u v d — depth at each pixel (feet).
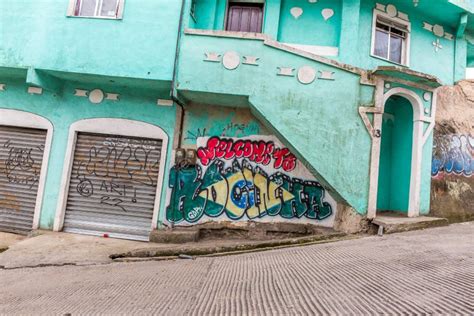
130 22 22.53
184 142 25.17
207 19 26.12
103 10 23.57
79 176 25.43
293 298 10.30
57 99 25.64
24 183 25.62
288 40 25.89
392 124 28.22
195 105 25.35
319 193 24.71
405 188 25.86
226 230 24.59
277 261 16.37
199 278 14.16
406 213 25.31
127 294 12.03
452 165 27.63
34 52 22.68
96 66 22.35
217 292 11.78
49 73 23.44
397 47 27.71
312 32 25.86
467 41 30.83
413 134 25.36
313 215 24.52
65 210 25.17
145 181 25.14
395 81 22.95
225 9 26.76
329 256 16.11
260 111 21.52
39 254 20.03
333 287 11.14
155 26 22.40
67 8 22.89
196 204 24.68
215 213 24.66
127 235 24.72
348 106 22.00
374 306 8.89
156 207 24.59
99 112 25.45
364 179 21.74
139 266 17.38
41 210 24.97
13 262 18.76
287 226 24.27
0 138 26.16
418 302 8.91
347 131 21.83
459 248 15.30
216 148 25.12
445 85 28.94
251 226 24.45
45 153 25.31
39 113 25.66
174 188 24.68
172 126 25.21
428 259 13.61
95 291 12.67
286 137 21.48
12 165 25.82
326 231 22.97
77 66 22.44
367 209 21.58
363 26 25.96
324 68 22.15
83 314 9.84
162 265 17.35
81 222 25.04
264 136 25.13
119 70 22.24
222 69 21.86
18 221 25.41
